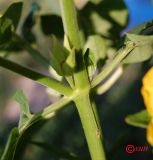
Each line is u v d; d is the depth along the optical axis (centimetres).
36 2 28
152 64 33
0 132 63
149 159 34
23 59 51
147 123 20
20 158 23
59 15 28
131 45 20
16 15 20
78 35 20
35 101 74
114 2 27
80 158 24
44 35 28
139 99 48
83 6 27
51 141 50
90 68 20
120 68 24
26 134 22
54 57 20
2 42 21
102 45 26
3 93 87
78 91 20
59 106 20
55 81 20
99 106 52
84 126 20
